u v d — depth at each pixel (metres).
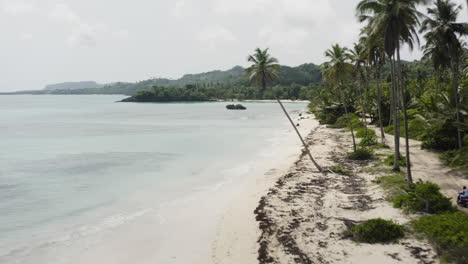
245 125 72.75
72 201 20.50
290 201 18.77
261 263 11.98
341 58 31.28
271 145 42.81
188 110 139.50
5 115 112.69
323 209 17.17
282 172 26.61
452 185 19.66
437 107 30.80
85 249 13.94
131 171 28.78
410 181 19.45
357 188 20.72
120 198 21.05
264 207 17.89
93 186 23.97
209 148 41.12
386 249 12.30
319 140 44.53
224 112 124.00
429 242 12.55
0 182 25.22
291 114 112.00
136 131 61.81
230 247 13.56
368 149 32.34
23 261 12.92
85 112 128.00
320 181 22.98
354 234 13.55
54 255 13.41
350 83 76.56
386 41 19.88
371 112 56.34
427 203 15.46
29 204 19.94
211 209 18.55
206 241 14.34
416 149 32.12
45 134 57.75
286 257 12.30
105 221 17.12
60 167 30.67
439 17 23.16
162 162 32.62
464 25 22.64
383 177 22.25
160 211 18.50
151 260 12.87
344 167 27.11
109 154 37.53
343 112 67.69
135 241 14.66
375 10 20.88
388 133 44.59
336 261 11.73
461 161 23.48
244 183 24.03
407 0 19.12
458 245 11.29
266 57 30.03
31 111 137.00
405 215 15.38
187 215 17.75
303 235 14.07
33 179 26.14
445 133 30.09
